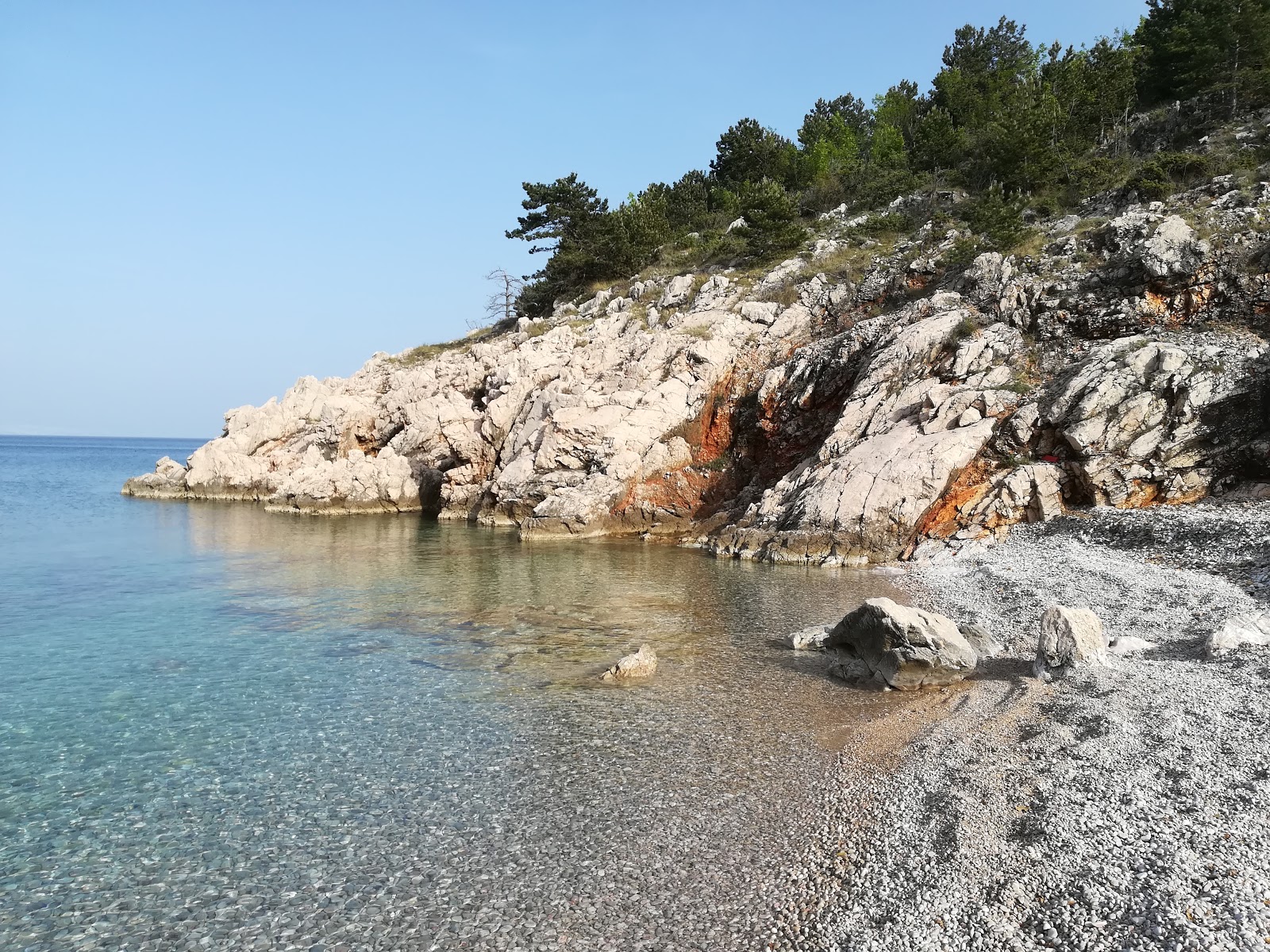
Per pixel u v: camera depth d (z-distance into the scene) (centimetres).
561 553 3853
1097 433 3275
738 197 8450
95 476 11506
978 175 6425
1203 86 6106
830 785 1302
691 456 4697
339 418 6456
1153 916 841
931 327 3991
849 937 884
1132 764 1225
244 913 967
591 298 7581
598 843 1129
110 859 1099
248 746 1503
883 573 3148
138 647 2192
